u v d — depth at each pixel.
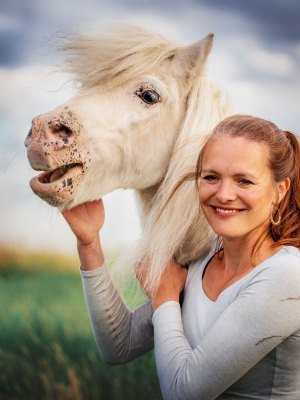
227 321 1.52
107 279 1.99
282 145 1.62
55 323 3.82
